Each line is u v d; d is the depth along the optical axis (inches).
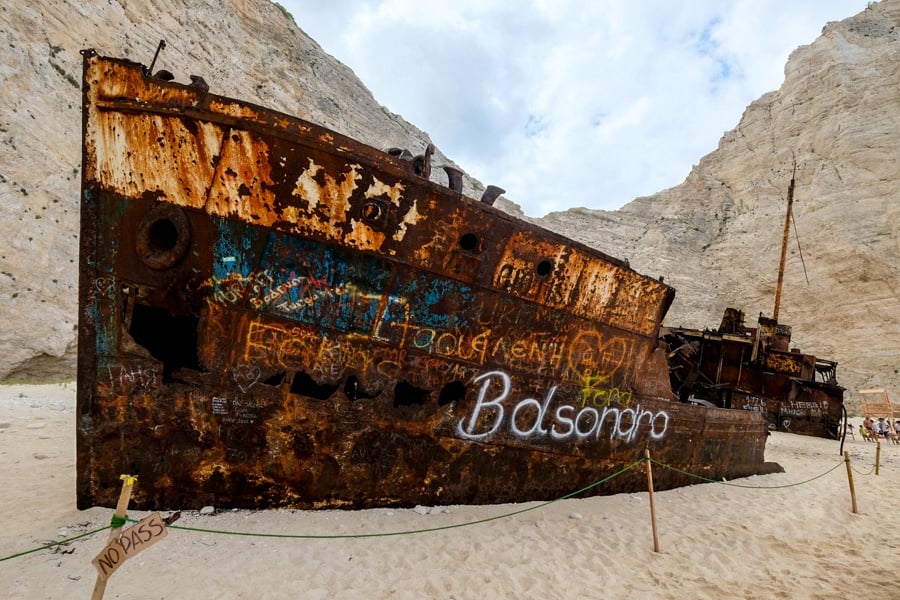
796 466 407.5
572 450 219.6
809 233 1620.3
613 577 154.6
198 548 142.7
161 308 163.0
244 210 162.2
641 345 239.3
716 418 290.4
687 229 2025.1
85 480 158.9
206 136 156.3
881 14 2005.4
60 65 754.2
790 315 1542.8
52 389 549.3
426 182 173.2
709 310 1694.1
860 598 151.1
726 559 177.2
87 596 116.0
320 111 1300.4
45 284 660.1
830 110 1841.8
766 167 1987.0
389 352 179.6
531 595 137.3
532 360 203.9
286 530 159.8
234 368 164.7
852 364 1362.0
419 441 185.5
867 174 1615.4
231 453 165.2
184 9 1042.7
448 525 177.6
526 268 193.3
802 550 193.0
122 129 155.8
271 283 166.6
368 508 181.9
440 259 180.5
